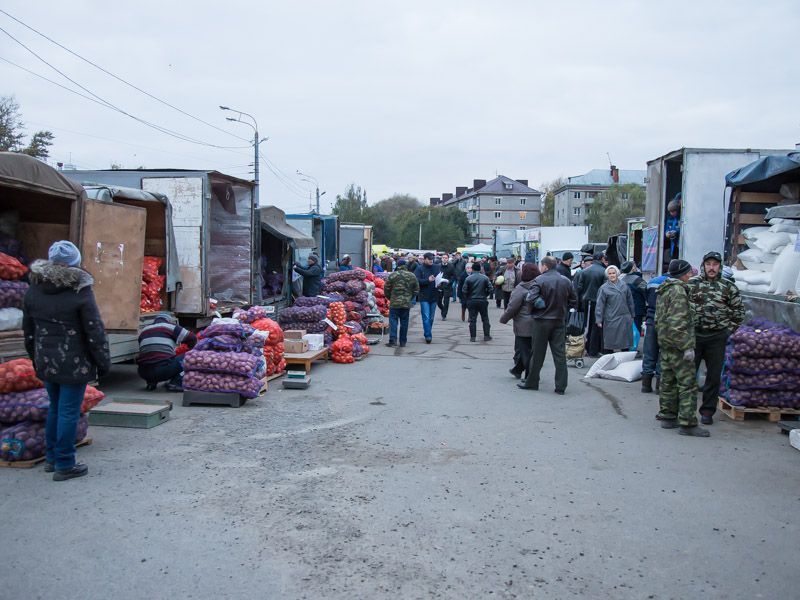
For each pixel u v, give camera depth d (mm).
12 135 37562
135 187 11391
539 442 6734
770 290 8797
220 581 3729
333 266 22984
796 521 4723
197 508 4781
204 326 11508
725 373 8172
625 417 7906
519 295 9922
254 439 6648
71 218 8062
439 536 4379
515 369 10516
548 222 118125
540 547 4238
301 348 10781
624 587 3746
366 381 10070
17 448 5578
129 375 10102
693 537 4426
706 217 11148
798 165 9195
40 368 5168
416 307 26594
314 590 3648
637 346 12094
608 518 4730
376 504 4926
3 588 3600
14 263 7102
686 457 6250
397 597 3596
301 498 5023
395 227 104750
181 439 6602
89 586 3643
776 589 3748
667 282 7223
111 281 8641
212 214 13773
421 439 6766
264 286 17078
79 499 4906
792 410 7598
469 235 101562
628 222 18781
